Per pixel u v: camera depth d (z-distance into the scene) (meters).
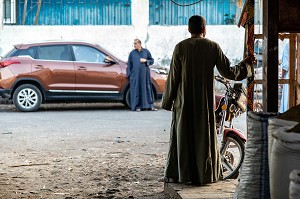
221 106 7.26
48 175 8.09
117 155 9.70
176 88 6.71
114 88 17.58
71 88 17.34
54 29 21.38
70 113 16.75
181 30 21.66
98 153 9.91
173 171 6.79
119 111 17.34
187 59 6.59
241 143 7.12
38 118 15.36
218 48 6.64
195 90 6.59
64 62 17.33
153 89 17.73
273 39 5.14
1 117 15.64
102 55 17.61
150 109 17.59
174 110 6.75
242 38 21.75
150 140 11.41
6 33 21.23
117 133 12.39
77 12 21.70
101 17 21.75
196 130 6.60
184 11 21.94
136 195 6.89
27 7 21.50
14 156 9.64
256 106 6.04
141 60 17.33
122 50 21.61
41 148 10.45
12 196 6.86
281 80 6.27
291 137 3.60
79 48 17.52
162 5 21.84
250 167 4.84
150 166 8.72
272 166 3.80
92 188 7.29
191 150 6.64
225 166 7.23
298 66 6.14
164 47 21.67
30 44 17.33
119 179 7.82
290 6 5.14
